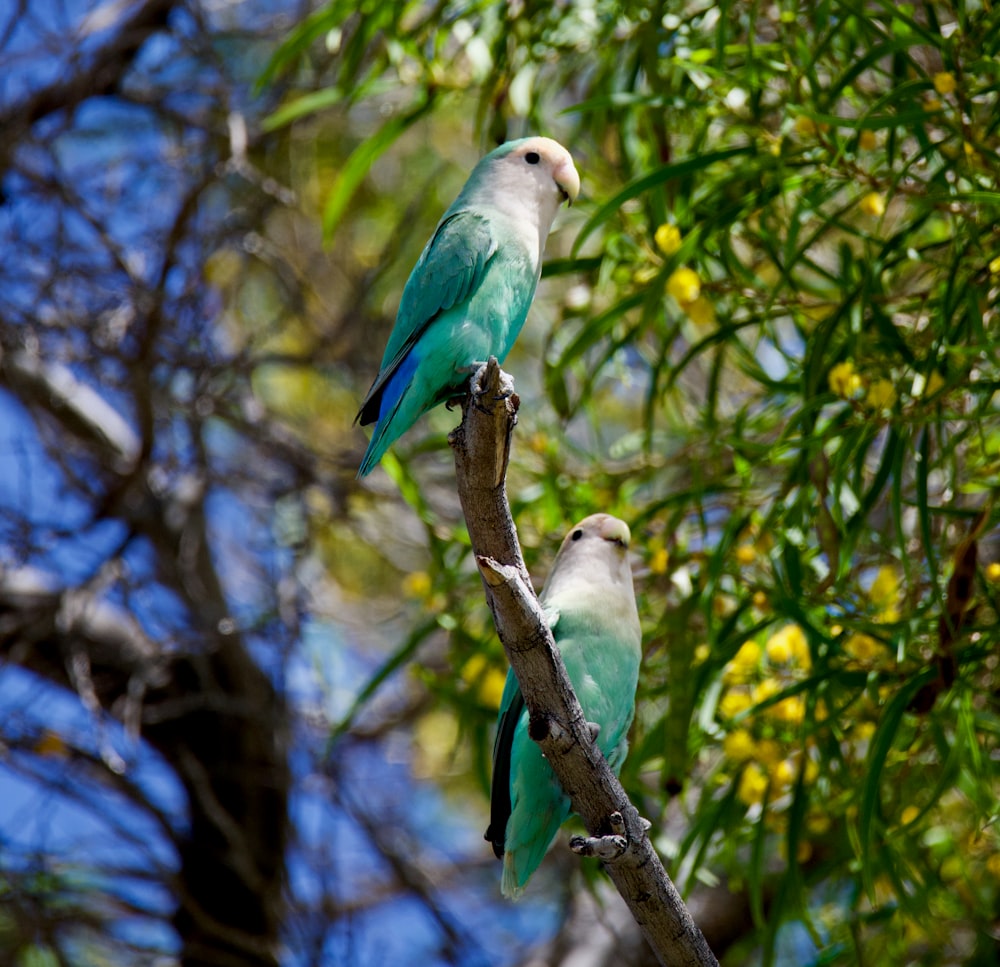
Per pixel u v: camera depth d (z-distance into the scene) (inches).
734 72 367.6
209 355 507.8
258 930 517.3
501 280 339.6
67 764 499.5
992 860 391.2
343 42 512.4
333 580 631.8
